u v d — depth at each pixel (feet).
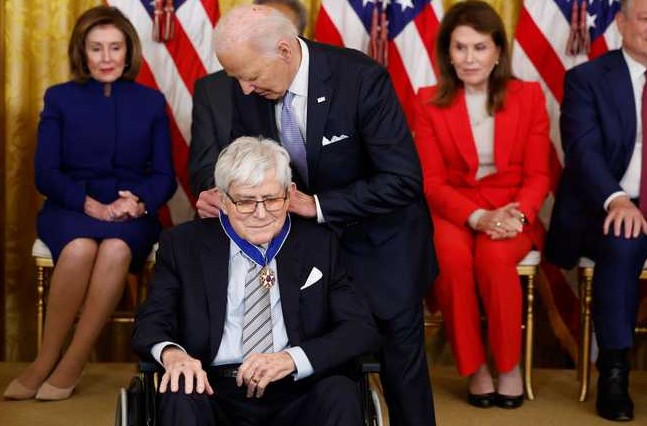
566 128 18.11
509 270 17.42
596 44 19.81
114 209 17.69
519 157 18.26
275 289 11.98
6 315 20.27
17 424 16.31
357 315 11.96
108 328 20.51
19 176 20.02
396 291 13.30
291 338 11.82
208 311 11.87
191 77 19.89
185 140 20.02
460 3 17.95
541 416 17.16
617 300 17.04
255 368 11.07
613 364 17.12
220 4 19.89
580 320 18.34
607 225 17.10
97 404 17.42
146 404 11.09
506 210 17.46
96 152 18.26
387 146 12.82
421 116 18.37
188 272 11.98
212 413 11.18
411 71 19.92
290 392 11.79
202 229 12.19
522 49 19.89
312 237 12.23
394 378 13.47
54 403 17.43
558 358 20.57
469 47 17.65
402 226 13.43
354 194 12.76
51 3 19.83
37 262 17.99
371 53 19.63
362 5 19.71
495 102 18.11
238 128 13.26
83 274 17.49
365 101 12.75
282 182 11.70
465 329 17.37
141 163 18.51
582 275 18.17
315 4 20.21
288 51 12.28
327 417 10.97
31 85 19.93
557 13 19.83
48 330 17.63
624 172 17.92
